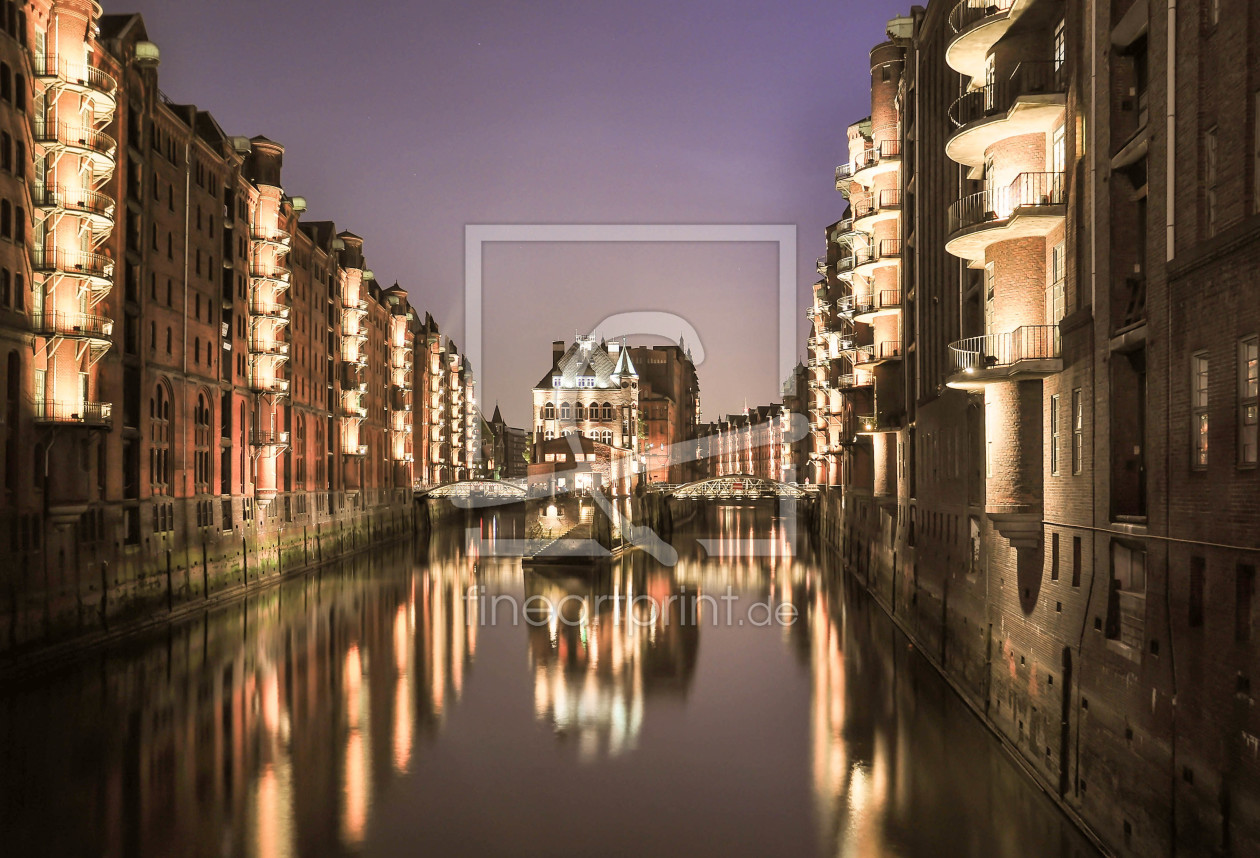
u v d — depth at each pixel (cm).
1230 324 1214
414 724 2564
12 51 3052
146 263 4038
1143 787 1415
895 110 4394
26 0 3133
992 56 2123
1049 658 1883
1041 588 1959
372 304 8425
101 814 1889
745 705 2769
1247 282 1173
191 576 4381
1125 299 1602
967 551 2656
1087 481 1705
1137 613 1516
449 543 8769
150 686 2917
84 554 3400
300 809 1933
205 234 4744
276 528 5712
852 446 5634
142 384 3962
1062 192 1933
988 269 2242
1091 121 1731
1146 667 1419
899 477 4134
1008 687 2184
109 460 3634
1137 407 1584
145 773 2131
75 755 2250
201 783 2078
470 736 2459
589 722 2597
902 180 4025
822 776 2136
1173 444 1376
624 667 3291
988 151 2178
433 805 1966
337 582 5631
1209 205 1321
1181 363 1355
